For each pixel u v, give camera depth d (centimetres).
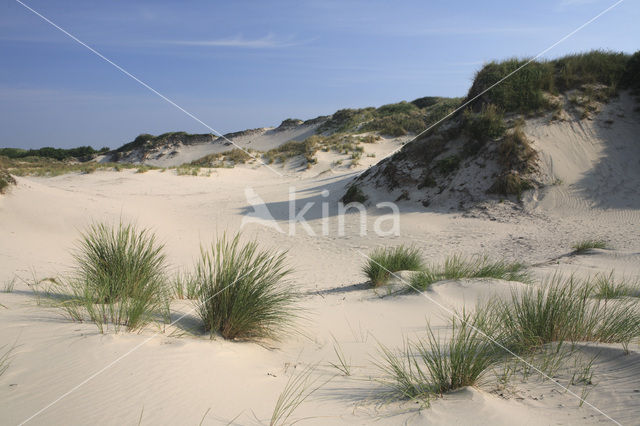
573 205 1384
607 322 352
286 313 440
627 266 708
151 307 423
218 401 246
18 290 508
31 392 235
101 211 1332
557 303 357
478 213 1450
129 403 231
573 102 1720
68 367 267
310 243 1295
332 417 237
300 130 5856
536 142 1592
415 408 249
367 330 464
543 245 1055
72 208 1254
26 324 344
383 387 290
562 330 344
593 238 1065
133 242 513
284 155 3762
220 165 3672
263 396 263
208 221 1677
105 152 6278
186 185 2722
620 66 1802
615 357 287
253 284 423
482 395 253
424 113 4366
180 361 292
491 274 660
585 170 1505
